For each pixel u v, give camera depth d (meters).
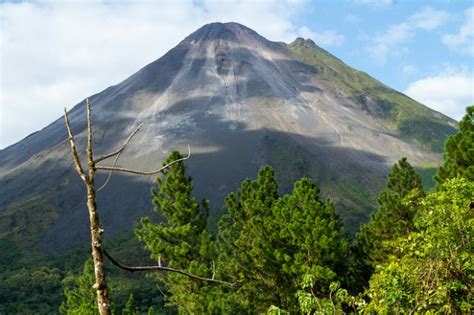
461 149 25.50
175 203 39.56
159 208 41.00
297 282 31.44
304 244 30.20
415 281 13.73
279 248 33.88
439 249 13.75
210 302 32.22
